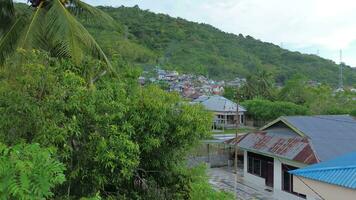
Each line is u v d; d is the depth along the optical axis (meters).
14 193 3.08
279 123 21.53
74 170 6.17
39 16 9.52
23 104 5.64
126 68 9.31
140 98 7.38
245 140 21.83
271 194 18.98
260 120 45.38
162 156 7.98
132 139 7.10
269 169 20.30
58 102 5.80
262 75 60.06
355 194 7.19
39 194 3.26
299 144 18.09
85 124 6.21
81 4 10.87
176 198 8.21
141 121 7.14
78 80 6.36
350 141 18.17
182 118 7.46
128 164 6.27
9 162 3.22
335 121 21.33
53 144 5.57
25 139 5.57
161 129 7.36
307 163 16.28
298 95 46.53
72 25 9.02
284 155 17.91
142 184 8.08
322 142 17.75
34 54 6.31
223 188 20.02
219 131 42.03
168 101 7.65
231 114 44.84
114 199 7.30
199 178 8.43
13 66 6.86
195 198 6.65
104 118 6.20
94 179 6.49
